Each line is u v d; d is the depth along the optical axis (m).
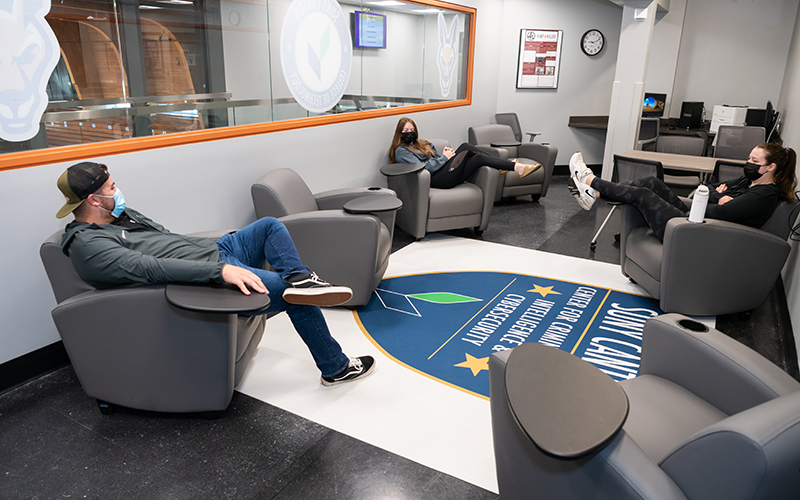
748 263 2.88
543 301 3.27
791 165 2.89
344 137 4.22
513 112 7.32
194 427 2.07
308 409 2.18
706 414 1.49
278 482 1.78
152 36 2.84
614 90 6.29
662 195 3.55
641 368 1.80
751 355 1.48
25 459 1.90
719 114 6.76
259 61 3.45
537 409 1.14
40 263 2.36
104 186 1.97
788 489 0.95
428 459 1.88
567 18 7.18
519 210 5.60
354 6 4.21
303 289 2.04
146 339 1.95
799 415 0.95
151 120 2.86
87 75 2.51
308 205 3.40
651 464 1.08
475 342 2.74
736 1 7.01
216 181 3.14
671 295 2.96
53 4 2.33
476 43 6.23
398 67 4.93
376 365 2.51
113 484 1.78
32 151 2.27
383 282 3.56
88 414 2.17
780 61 6.97
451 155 4.67
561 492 1.23
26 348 2.38
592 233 4.75
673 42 7.32
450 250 4.23
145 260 1.86
